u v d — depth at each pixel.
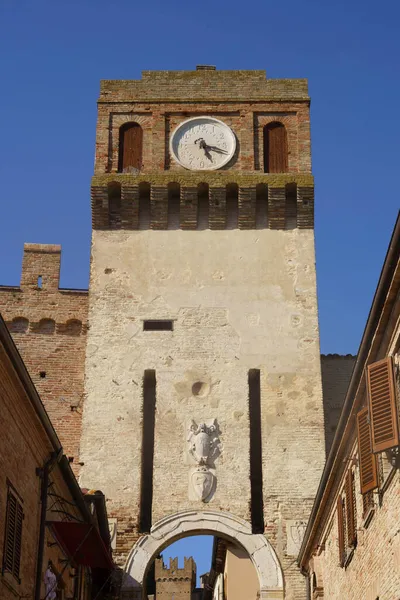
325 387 46.38
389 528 23.55
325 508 34.16
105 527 36.34
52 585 28.38
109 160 45.53
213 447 40.91
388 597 23.95
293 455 40.88
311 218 44.75
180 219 44.78
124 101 46.41
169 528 39.75
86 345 42.72
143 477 42.62
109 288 43.75
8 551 22.80
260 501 42.62
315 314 43.31
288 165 45.47
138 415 41.56
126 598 38.91
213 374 42.22
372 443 22.38
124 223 44.81
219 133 45.84
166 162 45.38
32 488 25.81
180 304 43.47
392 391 22.00
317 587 36.38
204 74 46.84
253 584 53.78
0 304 47.88
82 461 40.78
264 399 41.81
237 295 43.62
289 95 46.47
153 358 42.50
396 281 20.73
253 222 44.81
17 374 22.38
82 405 44.16
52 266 48.72
